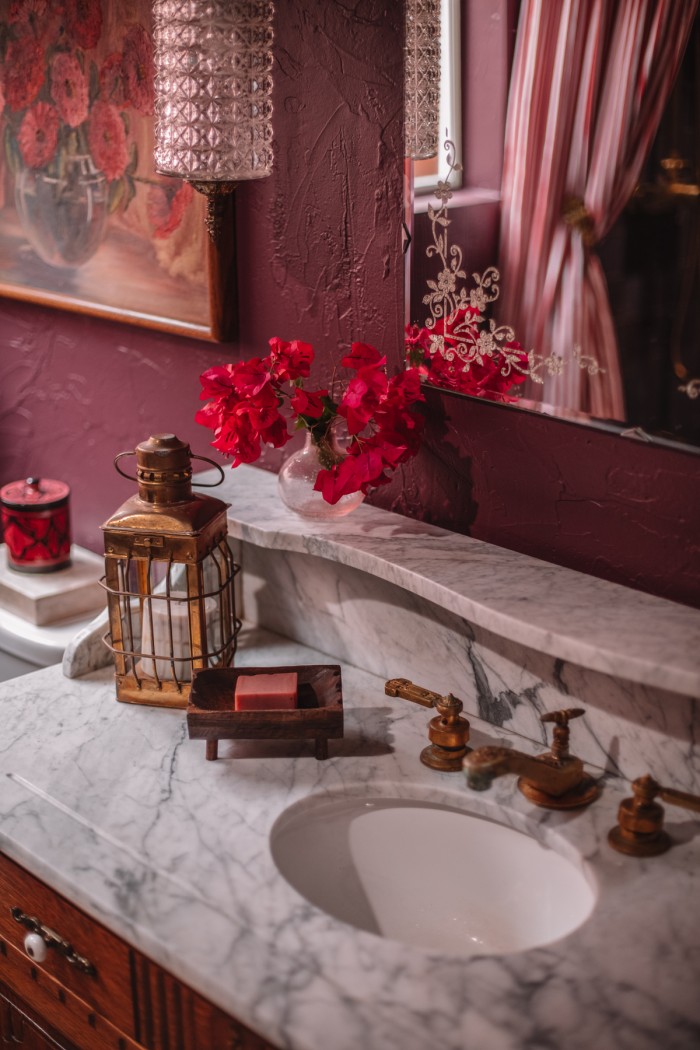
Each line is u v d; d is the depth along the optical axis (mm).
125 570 1460
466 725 1272
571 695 1264
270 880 1101
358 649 1506
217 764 1289
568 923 1123
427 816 1247
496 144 1209
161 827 1178
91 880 1098
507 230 1225
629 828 1132
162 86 1405
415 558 1327
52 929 1200
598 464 1238
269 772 1272
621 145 1099
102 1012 1170
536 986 967
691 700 1158
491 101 1202
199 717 1266
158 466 1368
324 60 1397
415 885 1238
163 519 1361
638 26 1060
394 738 1334
